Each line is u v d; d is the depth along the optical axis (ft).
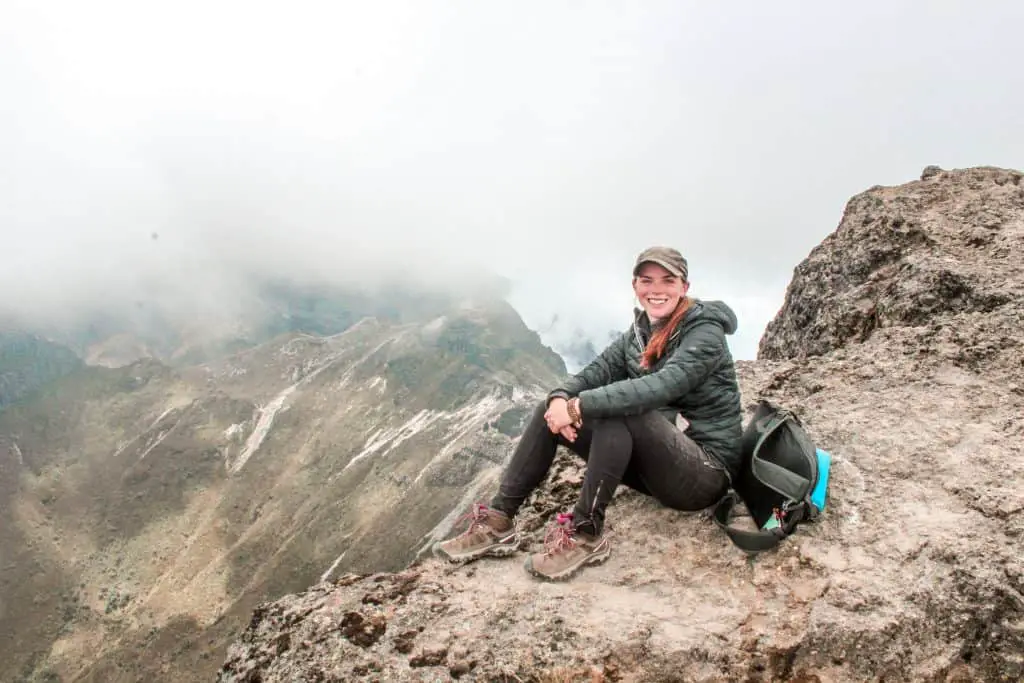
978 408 8.23
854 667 5.85
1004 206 13.39
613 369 7.46
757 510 6.74
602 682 5.80
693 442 6.64
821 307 14.24
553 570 6.79
